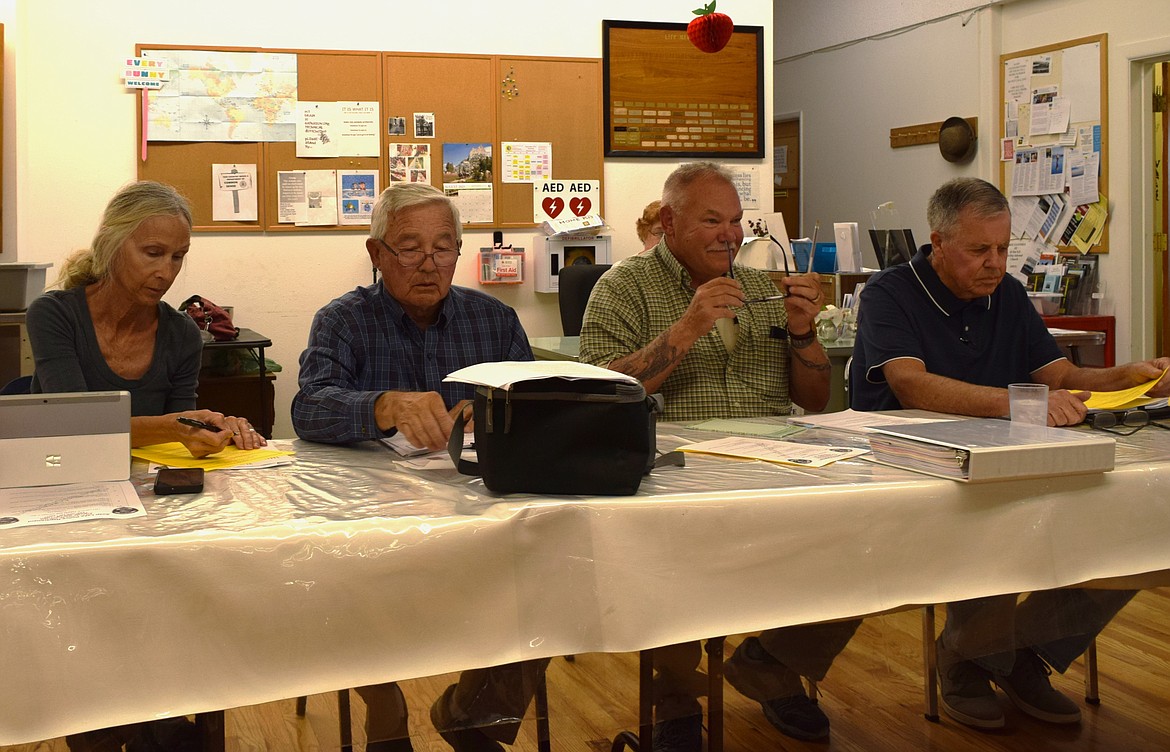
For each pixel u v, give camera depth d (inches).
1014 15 243.9
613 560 52.4
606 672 70.9
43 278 164.6
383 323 85.6
